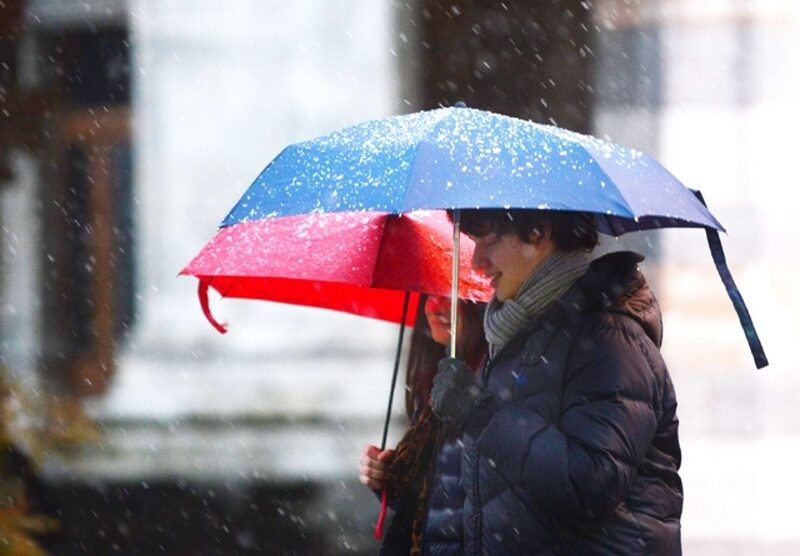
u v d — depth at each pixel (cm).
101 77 5150
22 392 2480
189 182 5216
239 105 5191
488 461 1056
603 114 5122
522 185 995
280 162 1071
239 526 3092
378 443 4075
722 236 5303
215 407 4534
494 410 1032
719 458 4225
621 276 1070
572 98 3253
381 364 4794
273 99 5184
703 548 2873
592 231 1092
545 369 1052
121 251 5181
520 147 1024
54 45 5034
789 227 5288
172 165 5200
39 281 5094
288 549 2964
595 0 3262
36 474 2327
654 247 5278
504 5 3219
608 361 1034
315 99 5138
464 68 3247
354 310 1384
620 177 1030
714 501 3491
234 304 4919
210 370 4881
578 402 1034
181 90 5184
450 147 1019
